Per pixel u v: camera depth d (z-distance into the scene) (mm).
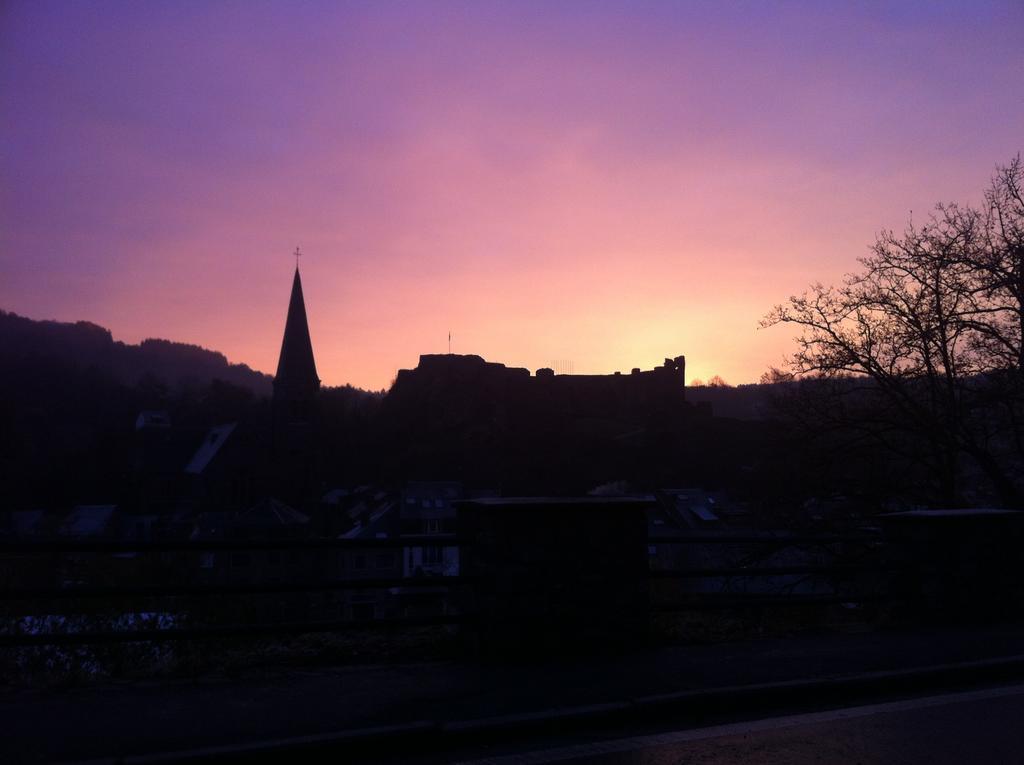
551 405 95625
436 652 6914
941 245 20188
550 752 4750
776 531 21469
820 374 21406
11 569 7504
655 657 6797
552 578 6828
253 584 6016
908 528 9344
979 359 19531
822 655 6906
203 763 4328
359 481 96312
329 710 5168
